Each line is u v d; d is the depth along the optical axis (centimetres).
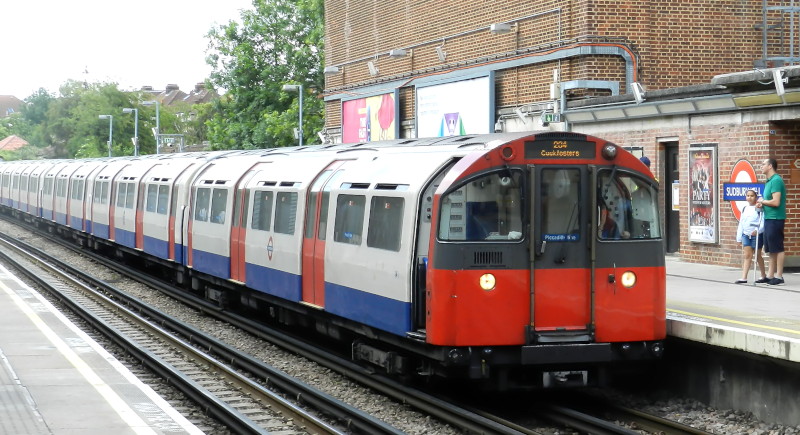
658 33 2203
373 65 3219
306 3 5703
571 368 1126
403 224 1146
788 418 1034
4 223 5041
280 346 1595
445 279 1066
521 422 1105
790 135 1642
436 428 1063
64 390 1076
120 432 895
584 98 2156
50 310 1755
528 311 1085
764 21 2244
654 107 1861
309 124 5328
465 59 2681
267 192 1656
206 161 2166
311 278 1449
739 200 1532
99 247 3266
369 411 1148
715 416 1102
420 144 1270
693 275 1627
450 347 1070
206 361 1441
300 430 1051
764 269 1509
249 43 5769
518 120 2419
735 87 1652
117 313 1956
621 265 1113
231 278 1842
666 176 1930
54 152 9581
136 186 2648
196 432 898
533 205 1084
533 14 2341
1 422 928
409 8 2989
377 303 1211
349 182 1335
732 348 1066
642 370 1213
